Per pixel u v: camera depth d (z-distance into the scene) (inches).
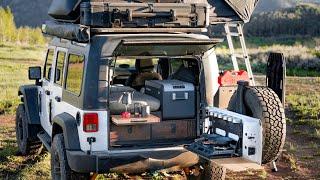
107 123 255.0
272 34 3016.7
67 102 280.5
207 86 274.2
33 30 2144.4
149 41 251.0
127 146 262.1
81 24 265.0
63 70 295.6
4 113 571.2
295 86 821.9
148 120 256.7
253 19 3336.6
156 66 355.6
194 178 286.8
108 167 254.1
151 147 262.1
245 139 237.9
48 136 336.8
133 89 294.8
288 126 513.3
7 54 1384.1
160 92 271.9
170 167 263.4
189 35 266.7
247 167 230.8
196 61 278.8
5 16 2092.8
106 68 254.1
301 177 342.3
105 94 254.1
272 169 357.1
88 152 254.1
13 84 815.7
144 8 264.4
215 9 365.1
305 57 1304.1
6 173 340.2
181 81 285.3
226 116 253.1
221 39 263.6
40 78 360.5
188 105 273.7
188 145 262.5
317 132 464.1
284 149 414.6
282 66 284.0
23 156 384.5
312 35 2849.4
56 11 312.5
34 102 370.6
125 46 251.9
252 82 344.8
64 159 270.1
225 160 240.1
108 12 259.0
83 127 254.2
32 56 1373.0
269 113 249.3
